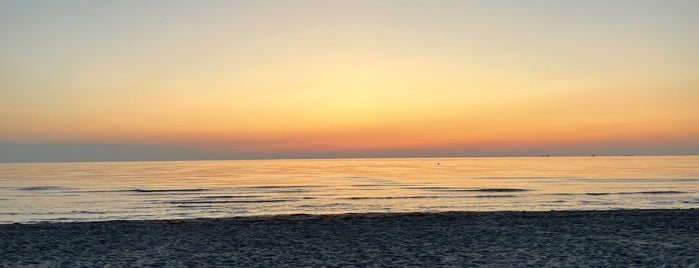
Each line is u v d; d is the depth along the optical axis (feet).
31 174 430.20
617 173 376.07
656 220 66.23
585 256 41.93
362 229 61.21
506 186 231.30
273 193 194.18
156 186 244.63
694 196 160.56
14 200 165.58
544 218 71.00
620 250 44.45
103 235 56.90
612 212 79.82
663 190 190.49
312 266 39.11
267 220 72.74
